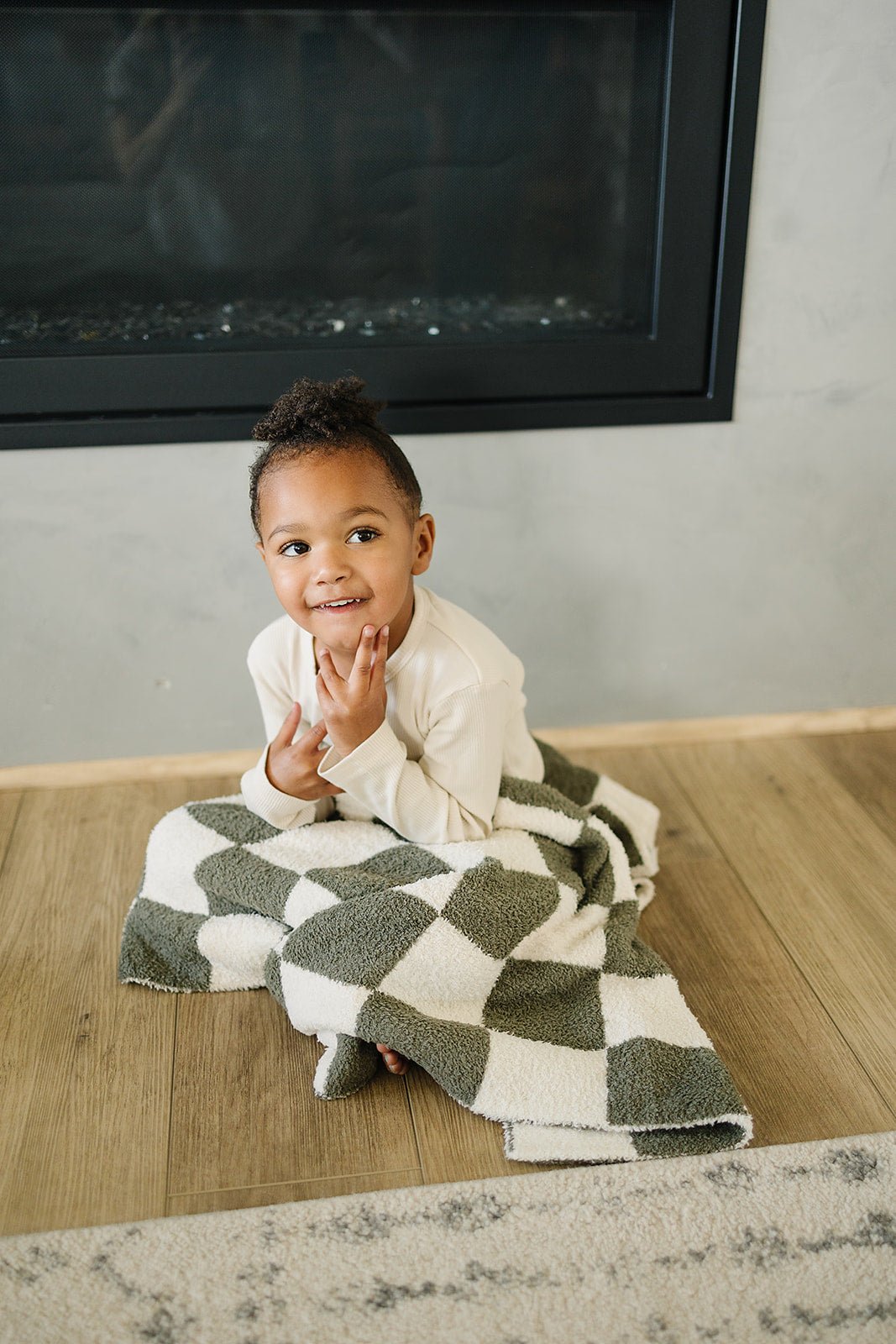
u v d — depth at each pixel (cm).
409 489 100
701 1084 97
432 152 123
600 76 121
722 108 120
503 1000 106
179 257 125
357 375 128
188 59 116
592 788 131
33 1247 86
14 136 118
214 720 146
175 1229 87
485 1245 86
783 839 134
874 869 129
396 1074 103
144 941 116
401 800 107
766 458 138
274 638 114
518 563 140
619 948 110
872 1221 87
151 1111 100
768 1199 89
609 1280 83
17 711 143
